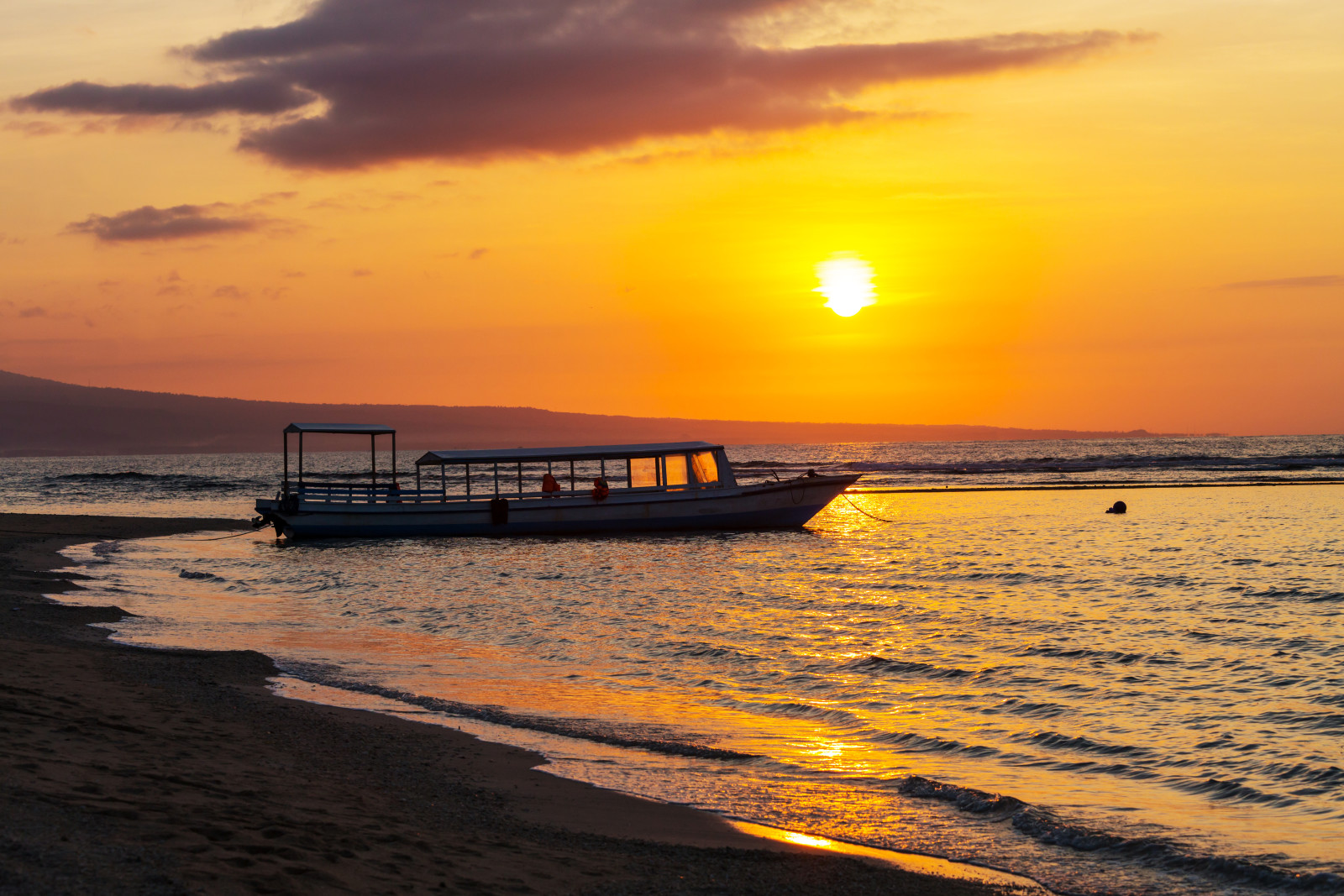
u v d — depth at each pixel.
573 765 11.47
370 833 8.09
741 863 8.36
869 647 20.34
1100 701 15.60
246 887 6.46
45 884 5.93
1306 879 8.26
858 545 43.62
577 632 22.14
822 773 11.41
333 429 48.12
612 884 7.60
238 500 88.38
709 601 27.30
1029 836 9.38
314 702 14.38
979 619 24.14
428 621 23.83
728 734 13.29
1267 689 16.45
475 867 7.64
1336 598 27.20
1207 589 29.25
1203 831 9.64
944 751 12.66
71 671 14.58
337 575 33.69
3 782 8.02
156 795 8.32
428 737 12.39
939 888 8.05
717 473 49.47
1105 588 29.84
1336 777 11.38
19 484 124.44
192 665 16.61
